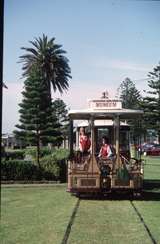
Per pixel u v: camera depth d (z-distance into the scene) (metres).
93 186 18.20
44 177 25.22
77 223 12.79
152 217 13.90
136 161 18.39
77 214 14.42
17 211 14.96
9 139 93.44
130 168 18.27
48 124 66.12
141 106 91.06
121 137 20.09
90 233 11.40
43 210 15.20
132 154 20.00
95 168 18.27
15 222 12.89
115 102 19.11
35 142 66.06
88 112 18.91
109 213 14.70
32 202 17.23
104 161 18.44
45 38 82.31
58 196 19.25
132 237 10.96
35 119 65.44
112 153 18.56
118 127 18.94
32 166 25.11
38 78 66.69
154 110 90.81
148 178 27.80
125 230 11.82
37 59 82.00
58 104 92.06
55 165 25.20
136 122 19.95
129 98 100.44
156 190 21.67
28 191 21.25
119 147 18.62
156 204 17.02
